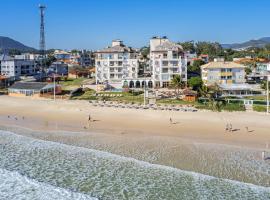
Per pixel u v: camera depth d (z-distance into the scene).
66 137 63.81
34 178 43.84
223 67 118.19
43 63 192.00
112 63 135.88
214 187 39.97
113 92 114.69
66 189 40.31
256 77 139.75
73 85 140.12
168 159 49.94
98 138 62.47
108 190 39.84
